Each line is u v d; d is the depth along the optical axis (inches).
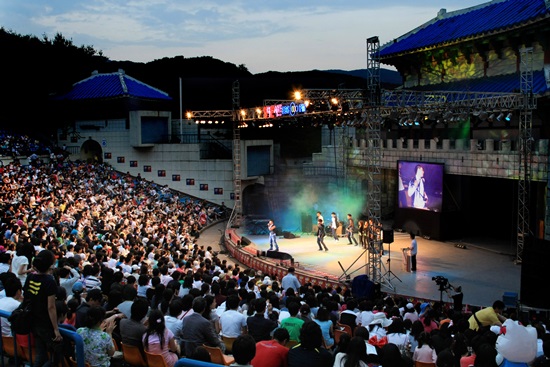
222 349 501.0
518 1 1825.8
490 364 371.9
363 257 1576.0
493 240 1781.5
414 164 1863.9
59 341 378.9
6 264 696.4
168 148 2534.5
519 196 1483.8
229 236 1961.1
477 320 669.3
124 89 2556.6
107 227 1494.8
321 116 1814.7
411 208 1894.7
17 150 2255.2
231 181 2479.1
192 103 3243.1
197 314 491.5
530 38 1702.8
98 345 406.9
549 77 1584.6
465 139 1738.4
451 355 396.8
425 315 735.7
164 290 590.6
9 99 2669.8
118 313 520.1
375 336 551.2
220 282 783.7
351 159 2244.1
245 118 1968.5
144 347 438.0
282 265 1469.0
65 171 2225.6
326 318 555.2
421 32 2150.6
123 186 2294.5
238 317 544.7
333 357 393.4
